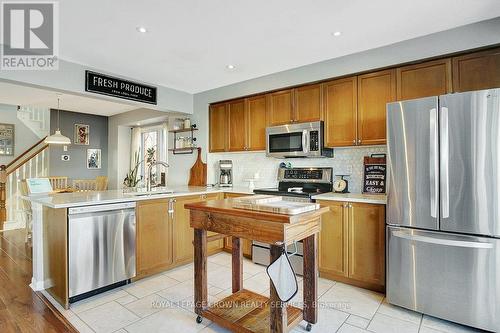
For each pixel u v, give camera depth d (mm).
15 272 3125
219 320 1998
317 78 3229
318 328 2061
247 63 3252
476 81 2395
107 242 2625
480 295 1985
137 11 2135
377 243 2607
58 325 2100
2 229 5078
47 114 6352
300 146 3342
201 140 4445
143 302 2469
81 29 2404
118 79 3572
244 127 3961
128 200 2807
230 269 3250
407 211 2277
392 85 2805
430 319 2195
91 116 6715
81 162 6555
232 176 4434
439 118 2131
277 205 1864
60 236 2406
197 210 2080
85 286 2465
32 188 2980
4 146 5883
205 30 2451
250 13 2186
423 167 2201
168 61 3162
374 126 2904
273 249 1705
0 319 2180
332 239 2875
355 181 3295
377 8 2127
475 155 1992
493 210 1938
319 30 2471
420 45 2590
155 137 6016
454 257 2076
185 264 3420
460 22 2342
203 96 4414
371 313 2279
